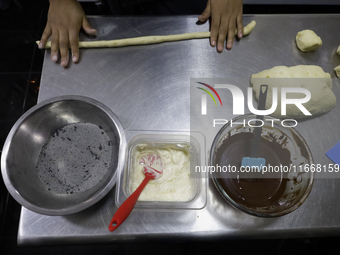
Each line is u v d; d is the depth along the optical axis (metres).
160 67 0.80
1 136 1.25
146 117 0.74
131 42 0.81
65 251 1.08
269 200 0.57
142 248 1.09
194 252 1.08
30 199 0.55
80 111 0.70
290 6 1.41
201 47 0.83
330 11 1.40
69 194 0.62
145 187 0.61
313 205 0.64
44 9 1.47
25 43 1.42
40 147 0.68
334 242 1.08
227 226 0.61
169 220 0.61
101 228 0.61
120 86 0.78
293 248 1.08
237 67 0.80
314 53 0.82
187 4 1.22
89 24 0.83
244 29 0.82
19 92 1.33
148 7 1.24
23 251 1.08
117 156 0.64
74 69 0.79
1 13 1.46
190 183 0.62
